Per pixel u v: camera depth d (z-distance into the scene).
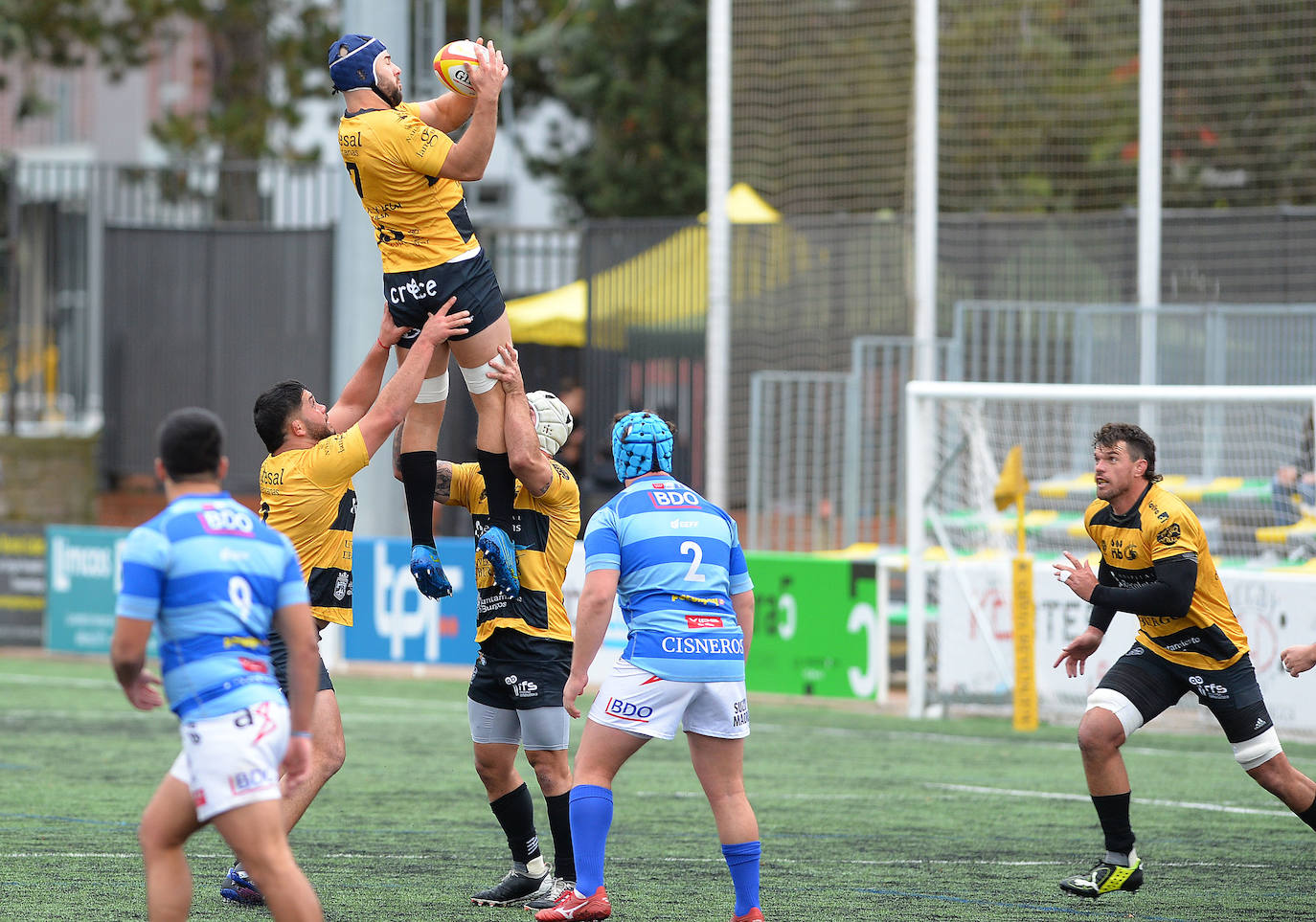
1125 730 22.95
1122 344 55.28
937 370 55.56
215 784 15.73
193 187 94.44
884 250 64.50
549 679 22.48
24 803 30.70
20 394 79.50
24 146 121.25
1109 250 63.06
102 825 28.34
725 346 57.66
